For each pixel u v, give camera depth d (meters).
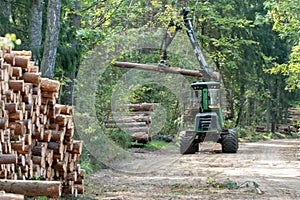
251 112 95.38
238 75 70.56
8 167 15.27
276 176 26.84
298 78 58.75
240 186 22.88
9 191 12.48
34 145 17.31
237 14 68.81
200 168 30.20
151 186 22.80
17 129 15.48
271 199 19.55
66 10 32.22
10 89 15.66
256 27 72.56
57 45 29.53
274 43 80.94
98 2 36.97
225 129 41.50
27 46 28.30
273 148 51.59
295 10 46.81
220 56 66.25
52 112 17.83
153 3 45.97
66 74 32.25
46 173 18.06
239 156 38.91
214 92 40.50
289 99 97.31
